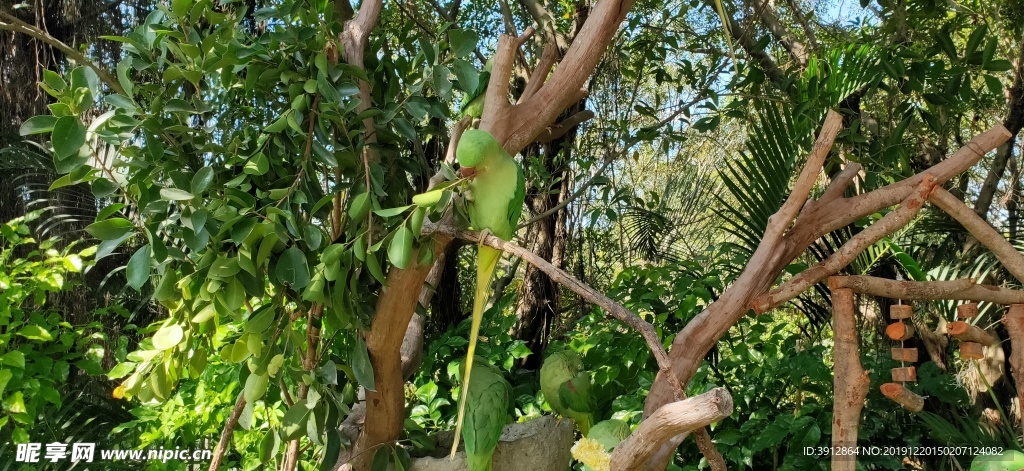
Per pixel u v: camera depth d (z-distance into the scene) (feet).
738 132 21.76
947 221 13.74
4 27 9.66
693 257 16.92
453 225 6.54
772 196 11.36
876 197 7.64
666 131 14.43
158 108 6.38
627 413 10.77
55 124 5.57
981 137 7.18
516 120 6.98
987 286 7.07
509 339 13.20
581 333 14.16
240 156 6.62
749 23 14.11
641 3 16.37
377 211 6.01
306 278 6.02
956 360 15.64
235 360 6.56
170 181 7.07
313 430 7.05
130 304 14.20
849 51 10.98
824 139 7.13
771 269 7.58
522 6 16.71
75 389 12.19
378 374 7.53
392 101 7.37
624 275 13.57
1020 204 16.75
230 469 10.64
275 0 10.52
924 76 10.87
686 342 7.64
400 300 6.84
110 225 5.98
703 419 4.94
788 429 10.91
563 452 8.58
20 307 11.30
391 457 8.05
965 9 14.62
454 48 6.68
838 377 6.85
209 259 6.16
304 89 6.41
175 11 6.25
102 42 14.08
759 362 12.33
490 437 7.48
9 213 13.93
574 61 7.03
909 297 6.95
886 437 12.05
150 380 7.11
